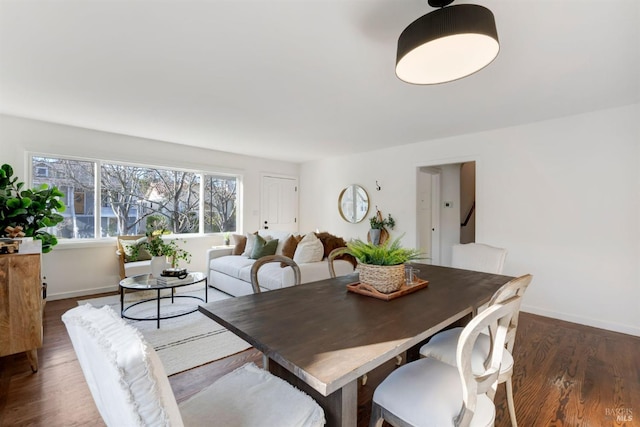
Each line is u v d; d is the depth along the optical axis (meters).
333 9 1.62
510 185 3.67
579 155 3.21
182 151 4.97
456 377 1.21
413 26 1.43
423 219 4.98
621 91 2.62
